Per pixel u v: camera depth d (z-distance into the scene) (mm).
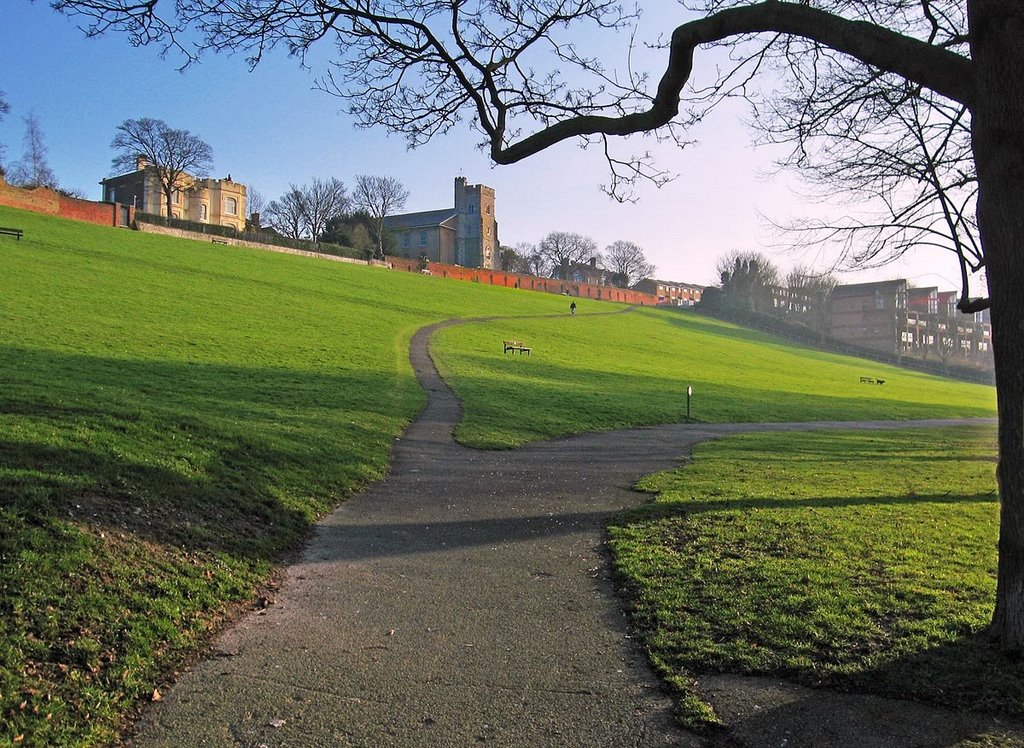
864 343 111688
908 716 4793
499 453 17500
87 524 6941
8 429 9219
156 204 102938
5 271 39562
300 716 4828
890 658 5512
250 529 8664
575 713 4930
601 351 52688
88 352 24797
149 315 35688
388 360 34031
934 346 114000
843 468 16156
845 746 4484
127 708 4805
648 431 24375
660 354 57312
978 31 5289
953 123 11398
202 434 11773
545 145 8281
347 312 49438
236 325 37281
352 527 9828
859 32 6074
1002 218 5172
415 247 131250
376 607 6910
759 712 4891
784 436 23875
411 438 18438
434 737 4617
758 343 86625
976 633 5859
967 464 17672
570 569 8203
